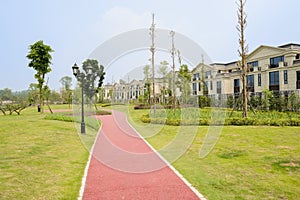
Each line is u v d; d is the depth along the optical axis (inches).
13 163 221.3
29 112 916.0
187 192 154.5
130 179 181.0
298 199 141.3
